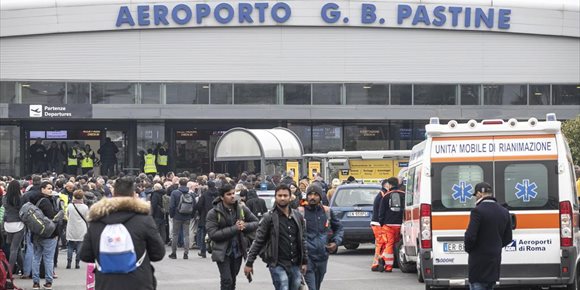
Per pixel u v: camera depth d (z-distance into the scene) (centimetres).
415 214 1839
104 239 921
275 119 5262
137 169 5281
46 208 1872
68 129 5325
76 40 5234
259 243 1314
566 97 5384
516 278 1588
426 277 1614
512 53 5350
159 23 5222
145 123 5297
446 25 5297
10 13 5203
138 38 5241
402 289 1814
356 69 5300
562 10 5359
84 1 5222
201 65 5250
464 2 5309
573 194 1634
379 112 5272
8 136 5316
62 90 5225
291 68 5275
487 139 1622
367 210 2642
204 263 2480
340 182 3444
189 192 2641
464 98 5344
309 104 5278
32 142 5331
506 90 5350
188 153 5347
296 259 1321
